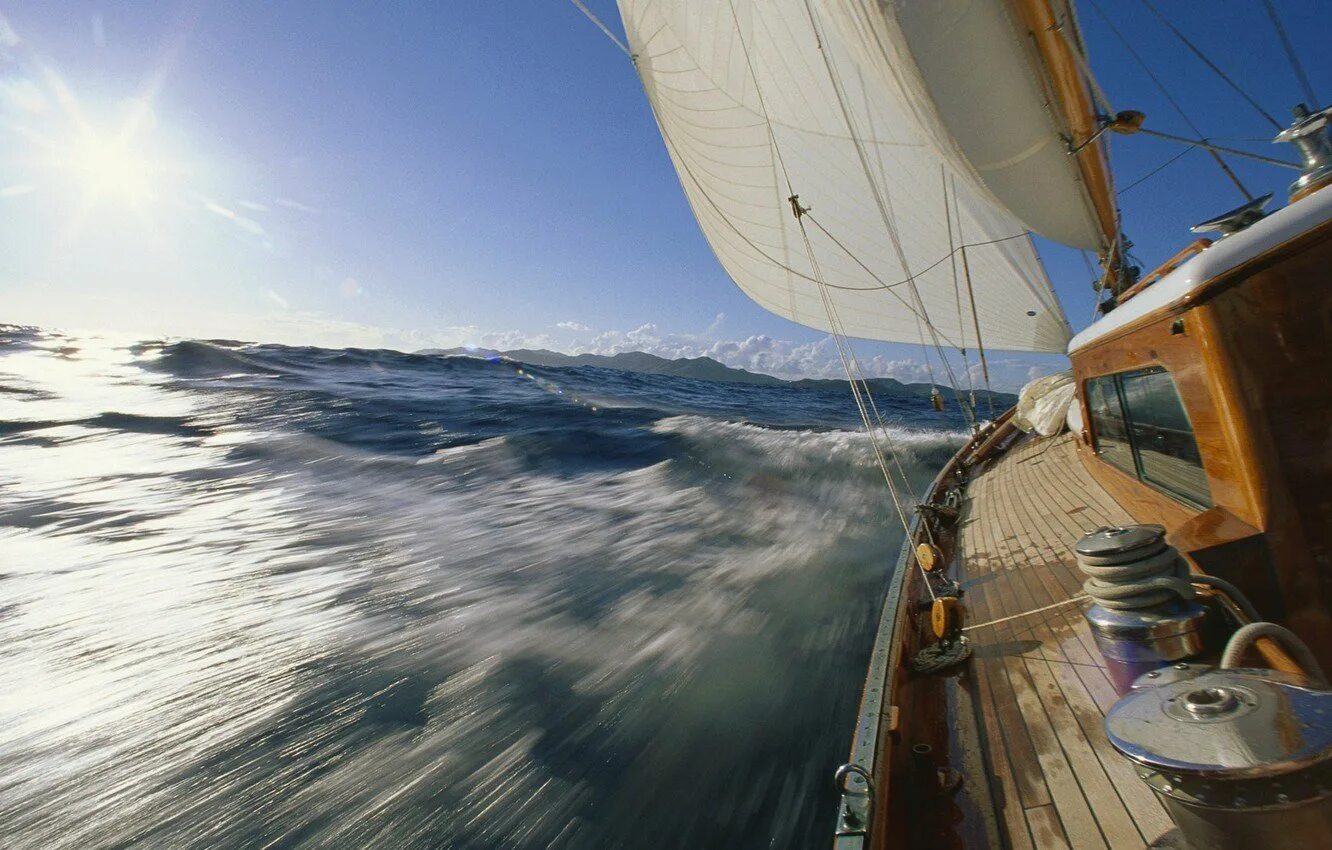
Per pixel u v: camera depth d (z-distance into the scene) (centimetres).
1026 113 420
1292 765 135
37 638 637
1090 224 569
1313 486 245
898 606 432
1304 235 240
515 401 2816
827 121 680
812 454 1692
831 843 367
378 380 3466
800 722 486
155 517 1084
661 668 575
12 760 452
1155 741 154
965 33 371
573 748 462
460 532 1027
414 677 563
